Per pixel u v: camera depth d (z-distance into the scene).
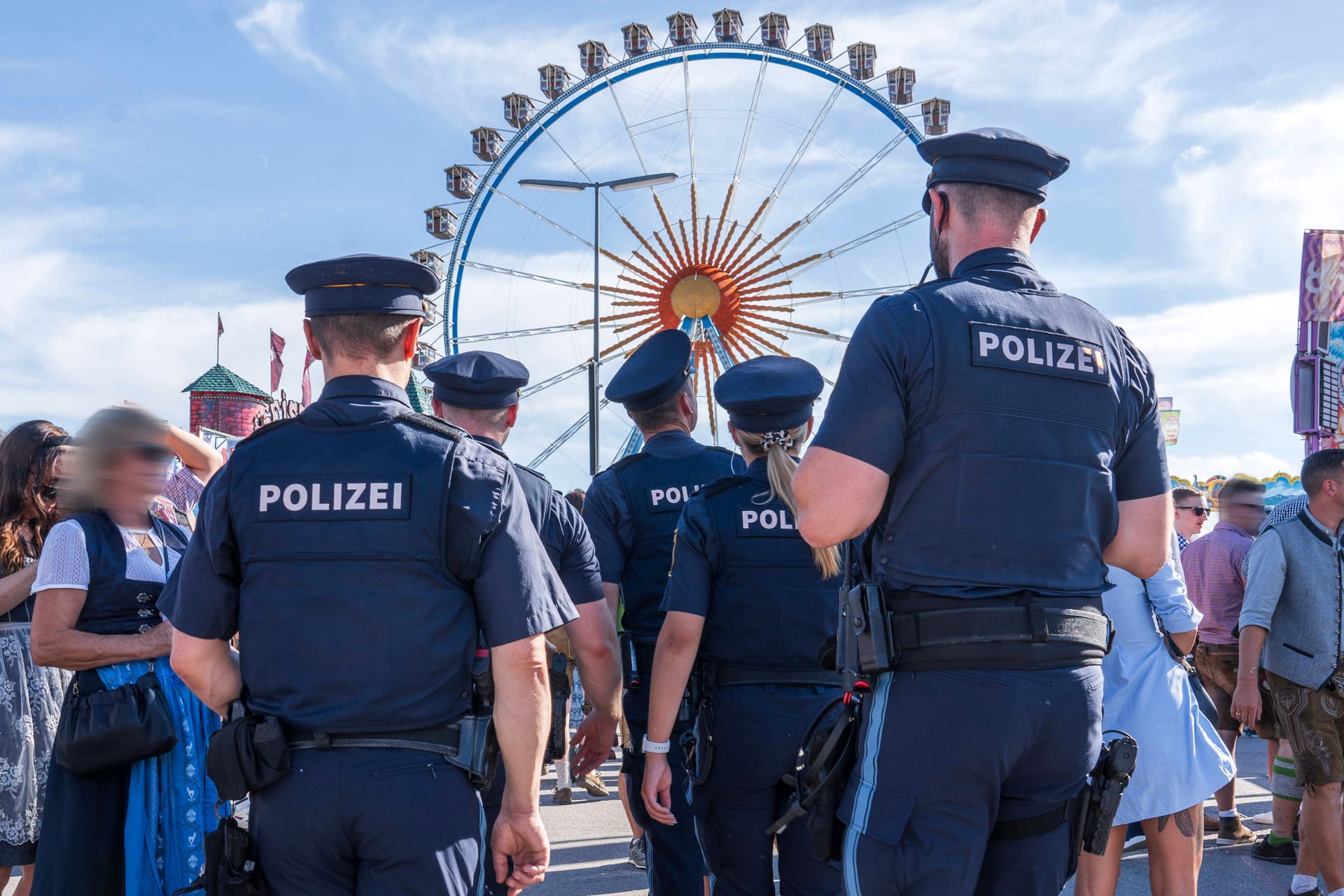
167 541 3.71
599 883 5.89
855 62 36.00
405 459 2.26
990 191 2.28
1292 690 4.82
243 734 2.13
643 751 3.38
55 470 3.98
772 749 3.17
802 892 3.21
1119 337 2.31
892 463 2.09
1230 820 6.20
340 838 2.13
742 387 3.35
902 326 2.11
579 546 3.40
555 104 24.50
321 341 2.40
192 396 27.02
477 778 2.23
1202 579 7.50
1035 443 2.08
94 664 3.30
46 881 3.24
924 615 2.05
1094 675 2.11
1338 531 4.89
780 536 3.26
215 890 2.16
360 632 2.17
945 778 1.99
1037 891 2.09
